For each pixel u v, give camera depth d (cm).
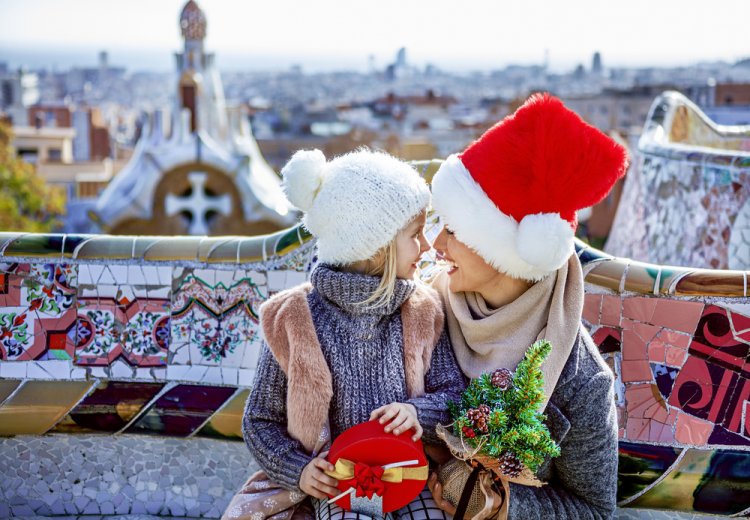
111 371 328
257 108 8906
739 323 287
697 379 291
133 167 3431
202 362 326
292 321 247
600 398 247
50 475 332
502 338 253
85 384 327
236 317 326
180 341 328
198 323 327
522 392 230
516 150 235
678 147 679
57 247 328
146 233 3306
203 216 3278
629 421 293
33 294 329
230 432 322
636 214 772
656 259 708
